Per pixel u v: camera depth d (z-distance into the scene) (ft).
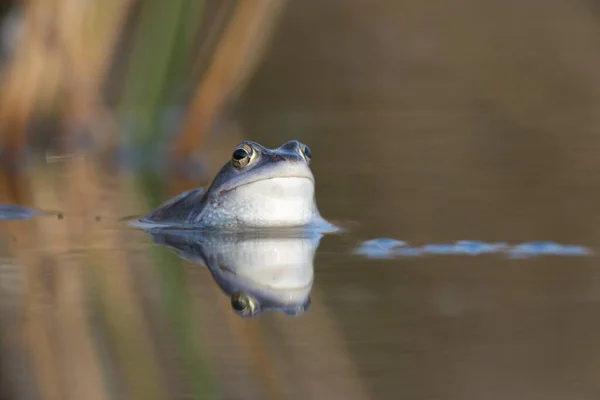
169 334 42.47
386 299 47.88
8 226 69.72
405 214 72.84
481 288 50.01
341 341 41.81
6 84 105.81
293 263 56.29
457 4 179.73
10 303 47.44
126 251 60.03
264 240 63.62
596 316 44.98
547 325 43.91
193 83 115.34
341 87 148.25
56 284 51.21
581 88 143.33
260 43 110.83
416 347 41.06
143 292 49.39
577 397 36.37
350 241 62.90
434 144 110.52
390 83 150.41
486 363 39.04
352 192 82.99
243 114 131.95
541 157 101.50
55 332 42.86
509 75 150.51
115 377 37.96
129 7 107.86
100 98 110.11
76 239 64.64
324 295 48.78
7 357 39.83
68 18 103.71
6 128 105.60
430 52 161.99
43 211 76.48
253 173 66.69
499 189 83.82
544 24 169.17
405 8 178.19
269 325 43.78
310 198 67.87
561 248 60.29
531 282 51.42
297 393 35.99
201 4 112.37
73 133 108.47
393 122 126.00
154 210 74.23
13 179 93.09
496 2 178.60
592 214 71.82
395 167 96.27
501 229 66.85
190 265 55.77
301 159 67.51
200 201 70.64
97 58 107.14
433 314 45.75
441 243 62.03
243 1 109.09
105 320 44.62
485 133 117.91
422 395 35.99
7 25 109.70
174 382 37.17
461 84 148.25
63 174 96.27
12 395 36.99
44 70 105.50
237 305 46.73
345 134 116.98
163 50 111.75
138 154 108.37
